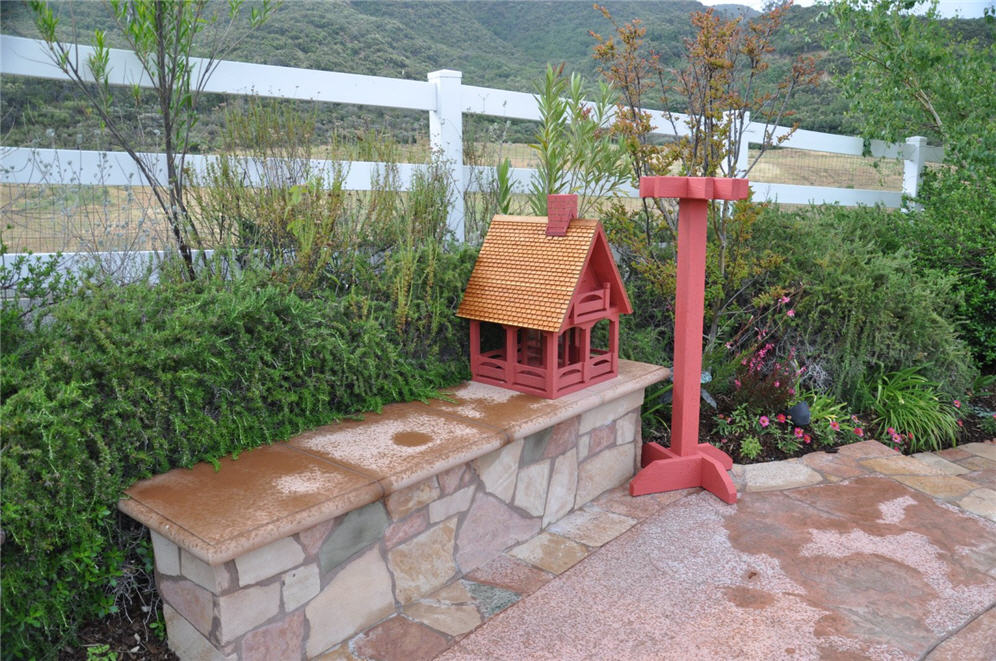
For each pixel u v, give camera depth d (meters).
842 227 6.30
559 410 3.30
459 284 3.83
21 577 2.21
